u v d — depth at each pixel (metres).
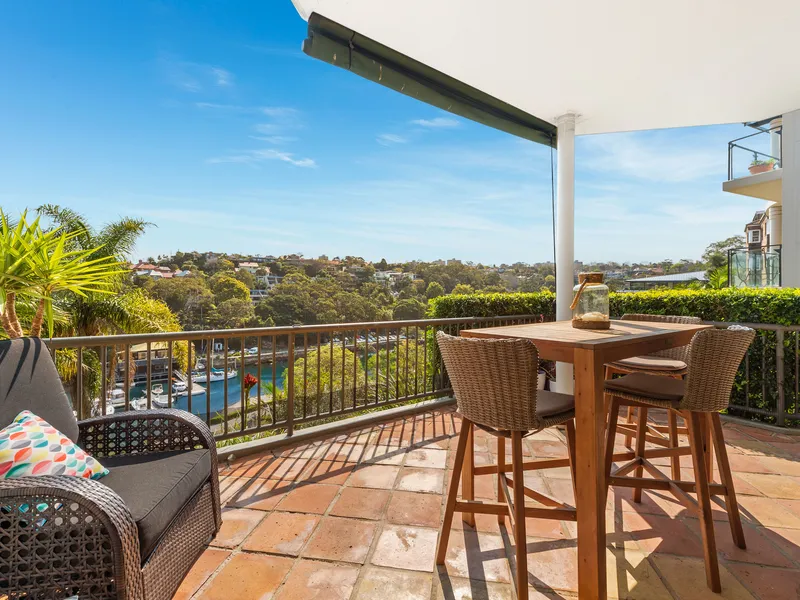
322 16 2.65
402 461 2.87
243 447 2.96
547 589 1.65
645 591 1.63
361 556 1.85
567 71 3.27
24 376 1.71
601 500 1.54
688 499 1.75
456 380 1.76
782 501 2.31
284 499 2.35
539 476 2.62
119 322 9.79
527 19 2.64
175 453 1.88
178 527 1.61
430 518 2.16
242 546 1.91
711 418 1.95
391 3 2.48
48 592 1.22
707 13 2.57
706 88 3.54
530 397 1.55
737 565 1.78
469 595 1.62
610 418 2.00
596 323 2.10
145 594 1.34
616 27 2.71
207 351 2.87
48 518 1.22
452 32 2.77
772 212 9.08
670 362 2.46
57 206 9.63
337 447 3.13
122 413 1.97
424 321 4.13
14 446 1.44
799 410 3.60
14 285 2.01
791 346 3.69
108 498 1.26
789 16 2.59
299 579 1.70
